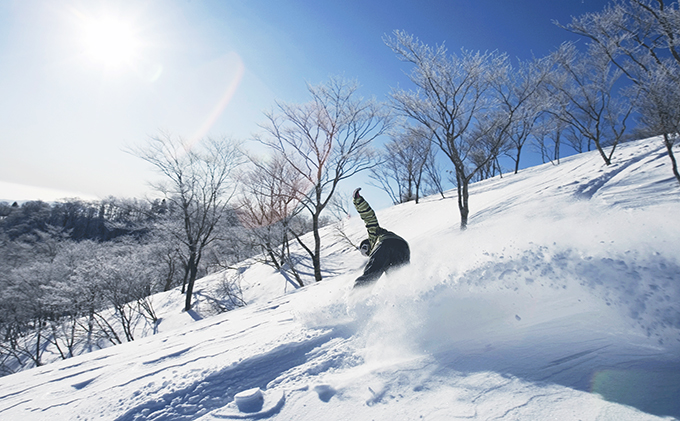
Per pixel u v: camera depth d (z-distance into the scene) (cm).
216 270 2523
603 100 1499
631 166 1293
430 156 2712
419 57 1235
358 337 217
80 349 1814
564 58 1409
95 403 197
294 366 198
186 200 2000
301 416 144
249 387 182
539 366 141
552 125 1595
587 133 1563
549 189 1316
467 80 1227
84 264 1906
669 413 99
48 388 253
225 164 1997
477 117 1356
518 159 2852
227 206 2017
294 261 2233
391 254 298
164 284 3052
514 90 1245
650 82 867
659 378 117
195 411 167
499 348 163
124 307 2052
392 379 158
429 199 2850
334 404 148
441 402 132
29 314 2142
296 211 1791
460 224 1295
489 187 2472
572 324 167
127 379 235
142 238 2353
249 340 272
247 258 2309
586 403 112
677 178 869
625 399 110
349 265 1919
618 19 1076
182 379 203
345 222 2577
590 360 138
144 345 379
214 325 432
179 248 2109
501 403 122
